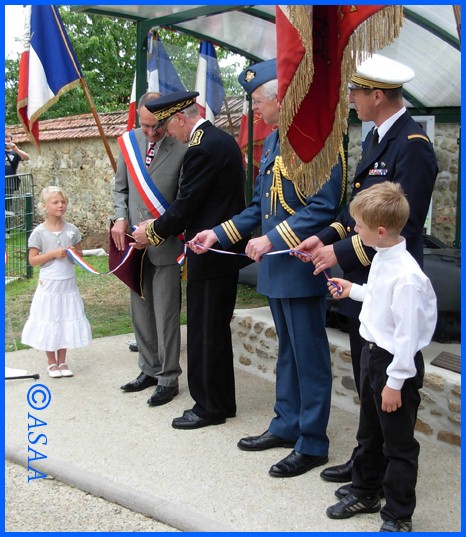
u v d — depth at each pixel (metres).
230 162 3.95
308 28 2.72
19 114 5.64
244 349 5.12
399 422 2.76
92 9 5.41
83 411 4.34
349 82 2.86
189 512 3.06
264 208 3.53
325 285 3.43
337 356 4.34
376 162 3.04
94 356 5.52
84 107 20.55
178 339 4.46
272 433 3.75
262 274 3.53
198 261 3.93
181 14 5.35
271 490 3.29
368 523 2.98
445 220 6.91
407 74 2.96
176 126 3.97
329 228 3.29
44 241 4.93
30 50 5.53
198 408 4.09
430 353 4.11
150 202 4.34
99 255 11.07
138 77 5.65
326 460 3.54
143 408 4.38
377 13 2.72
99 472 3.50
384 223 2.64
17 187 10.81
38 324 4.90
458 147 6.55
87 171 13.60
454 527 2.93
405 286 2.63
